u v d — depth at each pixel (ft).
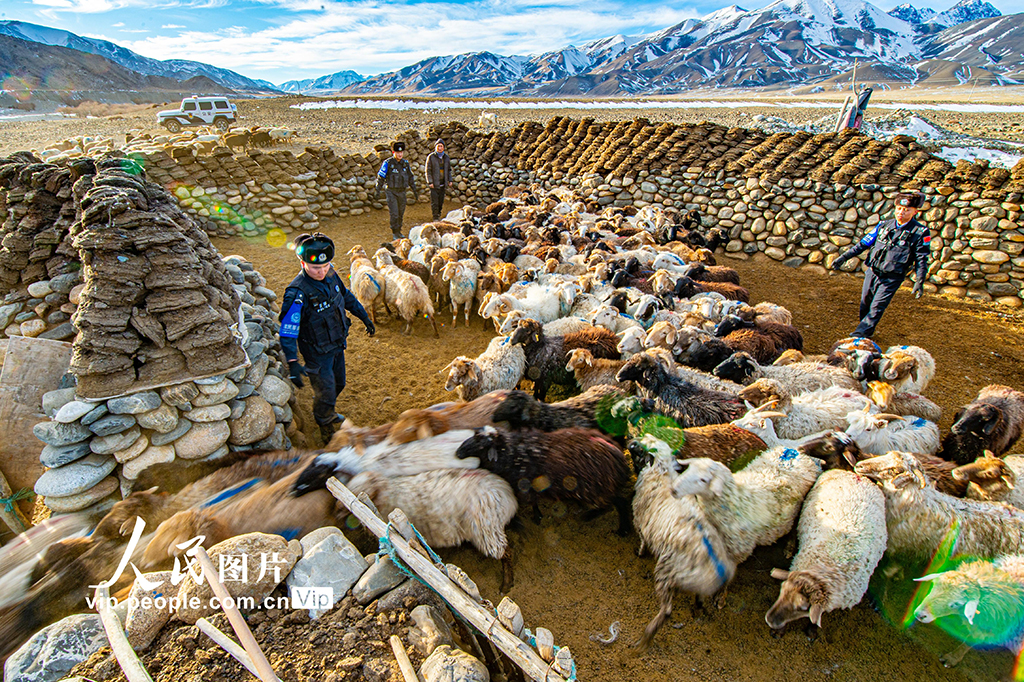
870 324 23.89
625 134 46.42
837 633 12.26
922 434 15.57
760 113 165.17
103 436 13.79
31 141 80.84
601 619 12.64
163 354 14.89
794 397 16.99
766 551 14.30
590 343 20.70
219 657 9.53
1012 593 11.21
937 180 31.99
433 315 26.43
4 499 13.70
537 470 13.84
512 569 13.35
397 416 20.11
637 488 13.92
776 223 36.91
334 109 173.99
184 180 38.52
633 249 32.65
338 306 16.92
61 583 11.39
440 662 9.41
